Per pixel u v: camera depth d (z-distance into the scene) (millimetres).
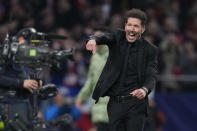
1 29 31578
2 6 35156
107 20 37469
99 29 25531
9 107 19234
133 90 17422
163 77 33562
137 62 17375
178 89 33750
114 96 17547
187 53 36875
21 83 18828
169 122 32750
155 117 30984
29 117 19453
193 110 33062
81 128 31266
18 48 18078
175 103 32969
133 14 17109
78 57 32625
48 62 18094
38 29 34219
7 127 19047
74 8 37406
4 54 18484
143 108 17594
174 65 35000
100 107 24500
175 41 35156
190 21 40375
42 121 18812
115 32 17531
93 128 31078
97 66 24641
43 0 36969
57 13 36781
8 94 19219
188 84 33938
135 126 17422
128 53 17391
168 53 34875
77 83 32219
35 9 36125
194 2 41375
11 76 19188
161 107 32781
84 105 31344
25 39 19141
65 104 28703
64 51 18109
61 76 32031
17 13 33781
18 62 18141
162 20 39344
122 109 17453
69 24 36844
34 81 18719
